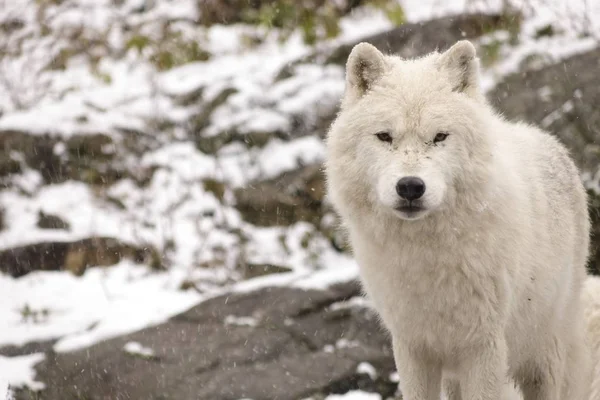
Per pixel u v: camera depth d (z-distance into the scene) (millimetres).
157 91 23062
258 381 14781
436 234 10266
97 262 19031
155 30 25922
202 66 24266
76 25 26922
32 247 18969
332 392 14773
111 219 19859
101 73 24609
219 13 26531
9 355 15992
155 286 18188
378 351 15430
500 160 10719
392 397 14945
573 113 19562
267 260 18844
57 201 20188
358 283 16531
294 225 19531
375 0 24812
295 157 20328
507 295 10688
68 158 20906
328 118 21047
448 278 10477
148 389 14773
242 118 21391
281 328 15828
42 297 17891
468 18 22891
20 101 24344
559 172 12508
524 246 10914
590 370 13523
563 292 12234
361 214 10602
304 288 16547
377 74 10688
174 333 15789
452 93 10406
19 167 20781
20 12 28172
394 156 10039
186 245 19203
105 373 15062
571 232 12320
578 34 22203
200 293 17984
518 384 12773
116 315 16578
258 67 23125
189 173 20656
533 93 20219
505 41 21938
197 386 14734
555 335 12398
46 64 25938
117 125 21609
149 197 20406
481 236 10375
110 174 20844
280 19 25469
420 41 22422
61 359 15344
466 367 11000
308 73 22312
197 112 22031
